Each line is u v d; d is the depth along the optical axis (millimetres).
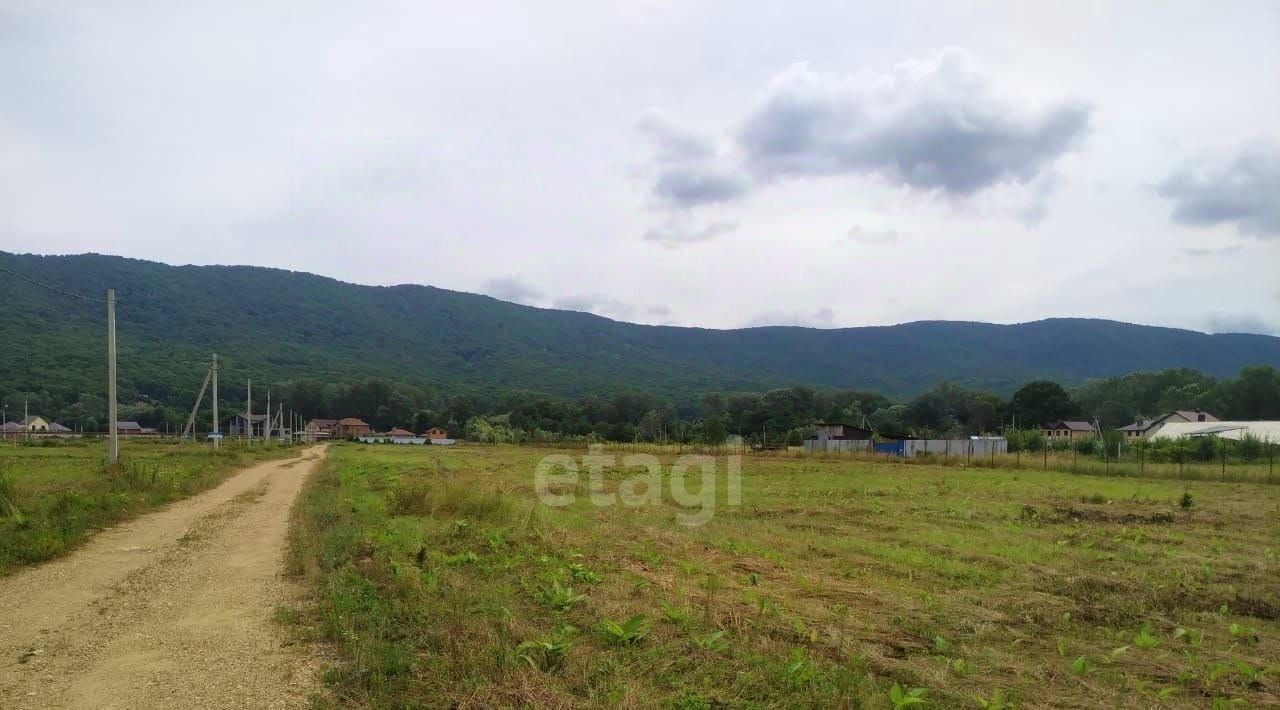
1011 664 7023
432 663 6500
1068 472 36719
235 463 39500
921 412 109125
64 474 25172
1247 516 19203
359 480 28891
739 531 15719
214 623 7996
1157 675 6961
